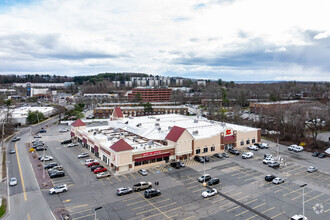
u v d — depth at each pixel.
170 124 109.25
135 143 86.38
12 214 48.69
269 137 122.56
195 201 54.53
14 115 164.38
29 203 53.28
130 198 55.88
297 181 66.75
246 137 102.75
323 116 118.94
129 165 73.00
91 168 74.00
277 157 87.69
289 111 130.75
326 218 47.81
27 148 100.94
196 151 87.44
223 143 94.50
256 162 82.81
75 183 64.38
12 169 75.19
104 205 52.56
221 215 48.62
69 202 53.78
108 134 99.25
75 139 111.00
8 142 112.44
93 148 91.12
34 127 151.75
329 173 73.19
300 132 123.25
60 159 85.06
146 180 66.50
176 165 76.12
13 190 60.03
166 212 49.72
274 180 64.94
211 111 188.12
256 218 47.62
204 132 96.44
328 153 94.00
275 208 51.66
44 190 60.00
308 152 97.19
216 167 77.44
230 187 62.28
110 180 66.38
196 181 66.00
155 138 91.12
